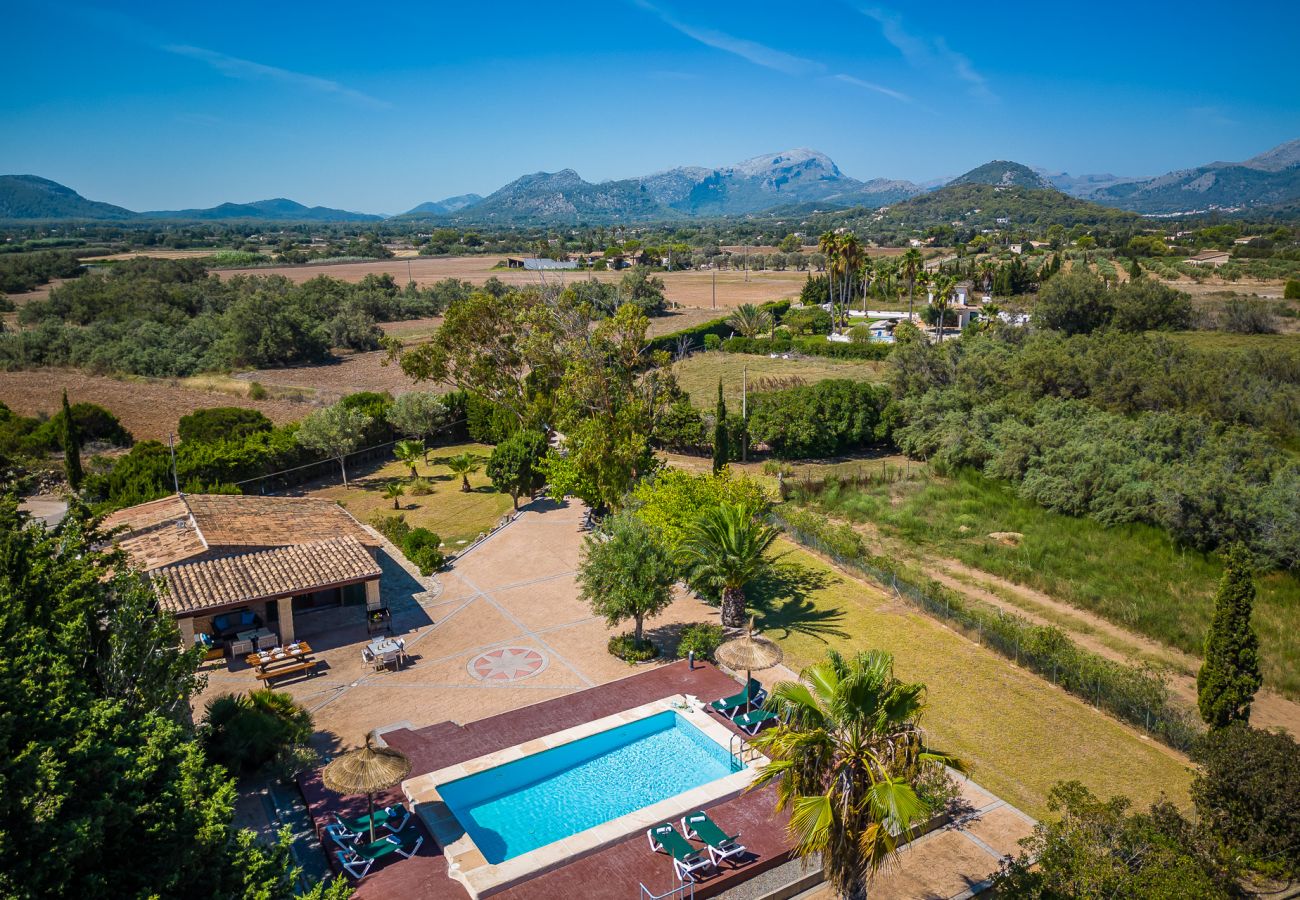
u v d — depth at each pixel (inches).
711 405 2628.0
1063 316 3459.6
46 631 628.1
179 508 1387.8
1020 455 1900.8
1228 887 671.8
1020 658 1128.8
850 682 547.2
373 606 1258.0
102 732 543.2
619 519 1200.2
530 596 1378.0
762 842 759.7
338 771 717.3
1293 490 1487.5
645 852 747.4
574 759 908.6
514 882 698.8
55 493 1957.4
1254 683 873.5
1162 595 1358.3
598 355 1927.9
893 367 2608.3
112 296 4296.3
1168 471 1649.9
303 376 3307.1
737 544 1197.7
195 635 1154.7
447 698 1043.3
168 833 490.6
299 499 1600.6
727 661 908.0
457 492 2025.1
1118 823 648.4
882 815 521.3
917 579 1401.3
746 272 7337.6
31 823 431.5
